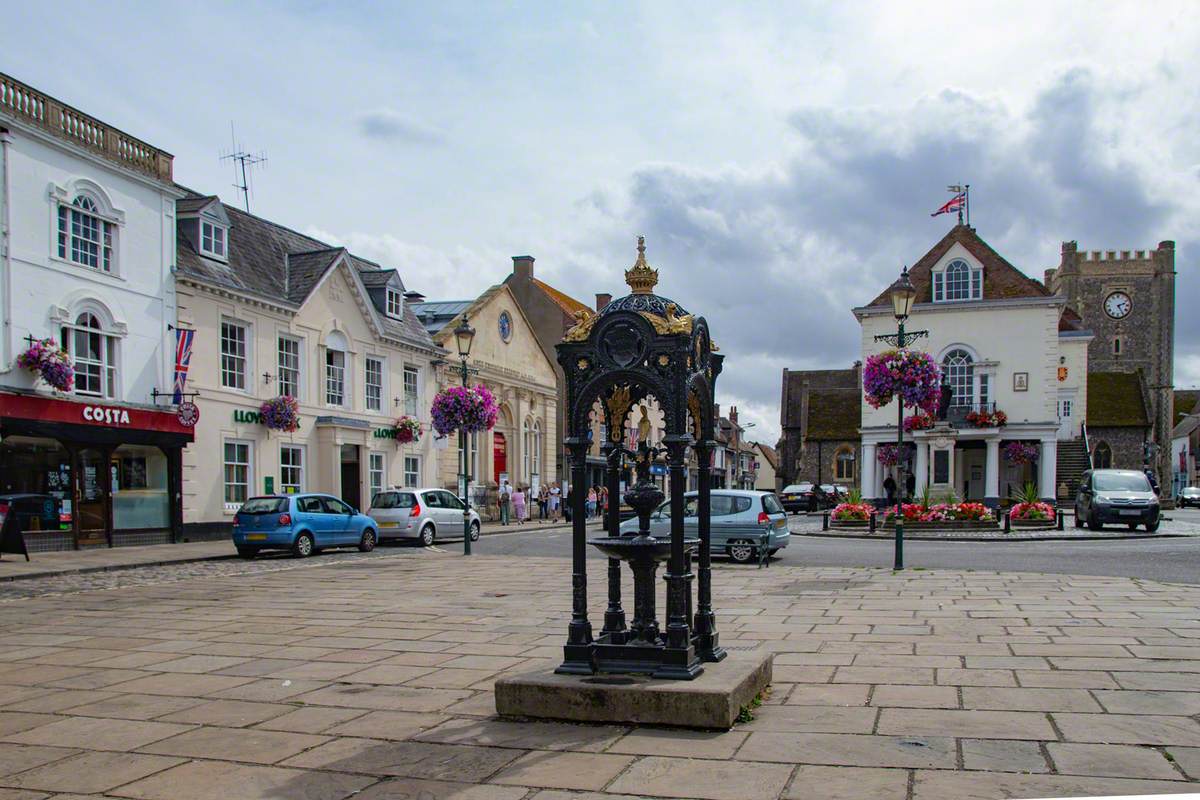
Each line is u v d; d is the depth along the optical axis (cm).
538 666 753
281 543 2095
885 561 1892
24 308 1984
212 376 2522
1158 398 6781
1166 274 6812
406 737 607
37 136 2014
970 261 4566
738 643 916
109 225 2233
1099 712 636
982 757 542
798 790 492
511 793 498
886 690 709
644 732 599
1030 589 1330
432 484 3562
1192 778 501
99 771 550
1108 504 2812
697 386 715
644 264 698
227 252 2672
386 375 3297
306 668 837
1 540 1845
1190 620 1027
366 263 3656
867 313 4644
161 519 2372
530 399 4378
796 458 6856
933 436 4406
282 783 525
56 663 878
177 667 851
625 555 654
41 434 1995
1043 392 4422
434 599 1318
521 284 5203
